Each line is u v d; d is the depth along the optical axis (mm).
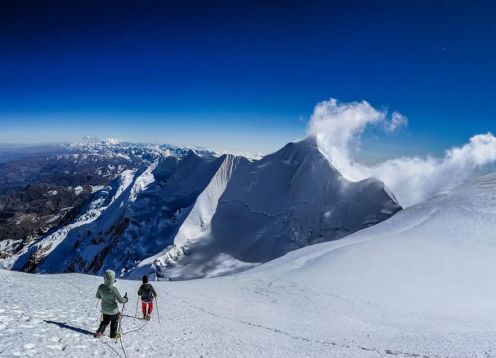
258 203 126062
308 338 18250
